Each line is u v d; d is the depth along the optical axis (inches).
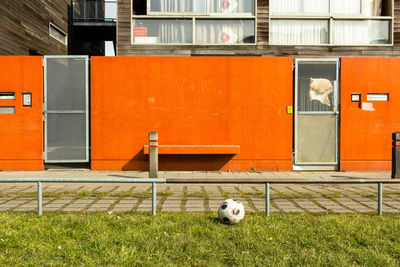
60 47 657.0
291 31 408.2
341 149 357.7
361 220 157.5
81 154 354.3
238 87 356.2
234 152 343.6
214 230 139.7
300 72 362.0
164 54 401.1
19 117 348.8
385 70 358.6
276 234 134.0
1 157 347.6
